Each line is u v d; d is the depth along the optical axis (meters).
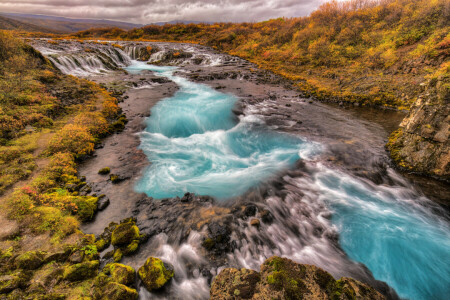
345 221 6.97
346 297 3.99
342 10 35.38
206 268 5.52
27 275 4.67
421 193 8.20
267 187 8.46
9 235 5.61
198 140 12.44
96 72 25.27
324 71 26.34
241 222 6.79
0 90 12.32
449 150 8.20
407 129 9.71
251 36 45.75
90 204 6.95
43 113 12.00
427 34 21.80
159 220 6.79
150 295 4.86
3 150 8.85
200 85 22.58
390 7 29.16
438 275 5.43
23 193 6.86
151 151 10.92
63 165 8.76
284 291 4.11
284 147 11.73
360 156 10.51
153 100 17.50
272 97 19.38
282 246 6.21
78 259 5.16
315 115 15.77
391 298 5.07
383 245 6.15
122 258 5.65
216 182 8.74
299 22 40.25
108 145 11.21
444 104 8.23
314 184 8.70
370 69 22.64
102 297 4.34
